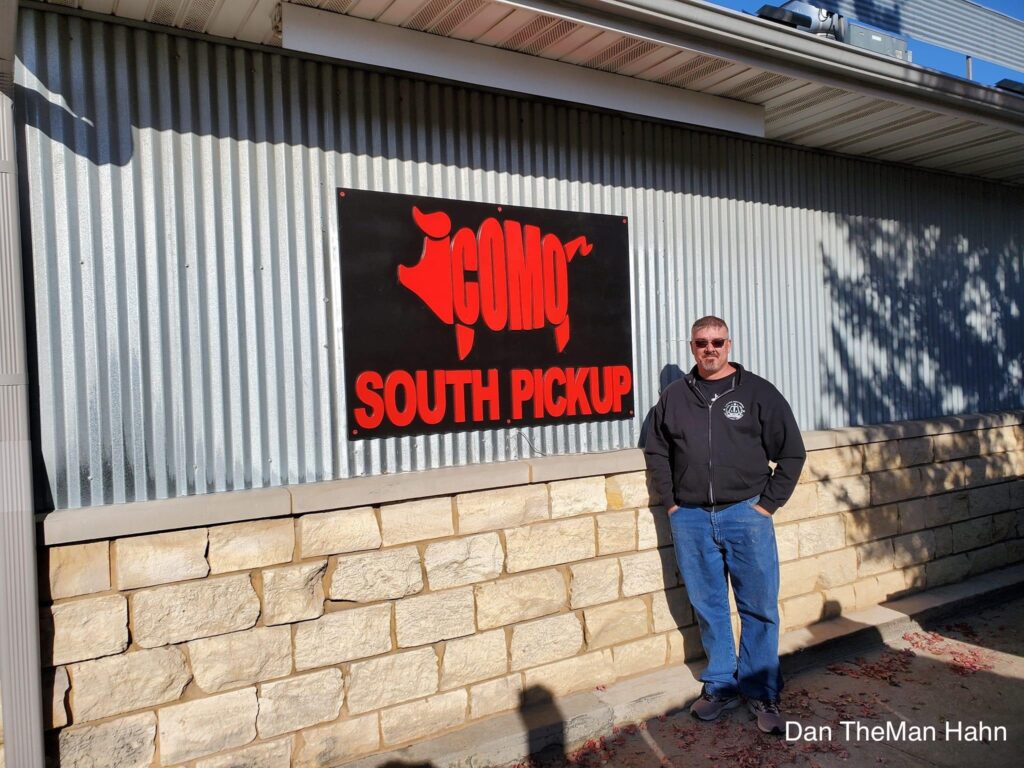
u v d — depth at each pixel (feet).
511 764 11.89
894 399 19.47
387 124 12.10
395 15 10.78
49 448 9.64
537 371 13.43
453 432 12.60
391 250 12.01
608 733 12.85
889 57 13.91
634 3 11.05
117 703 9.66
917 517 19.01
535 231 13.44
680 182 15.62
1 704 8.89
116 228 10.08
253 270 11.00
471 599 12.32
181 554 10.02
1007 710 13.78
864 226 19.03
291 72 11.32
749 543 13.12
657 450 13.94
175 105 10.48
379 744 11.43
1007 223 22.66
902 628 17.29
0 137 8.93
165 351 10.39
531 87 12.46
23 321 9.08
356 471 11.73
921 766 12.00
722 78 13.60
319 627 11.00
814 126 16.26
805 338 17.65
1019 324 22.93
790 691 14.60
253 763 10.48
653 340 15.08
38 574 9.23
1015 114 16.40
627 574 14.11
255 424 11.01
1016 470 21.63
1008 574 20.57
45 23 9.67
